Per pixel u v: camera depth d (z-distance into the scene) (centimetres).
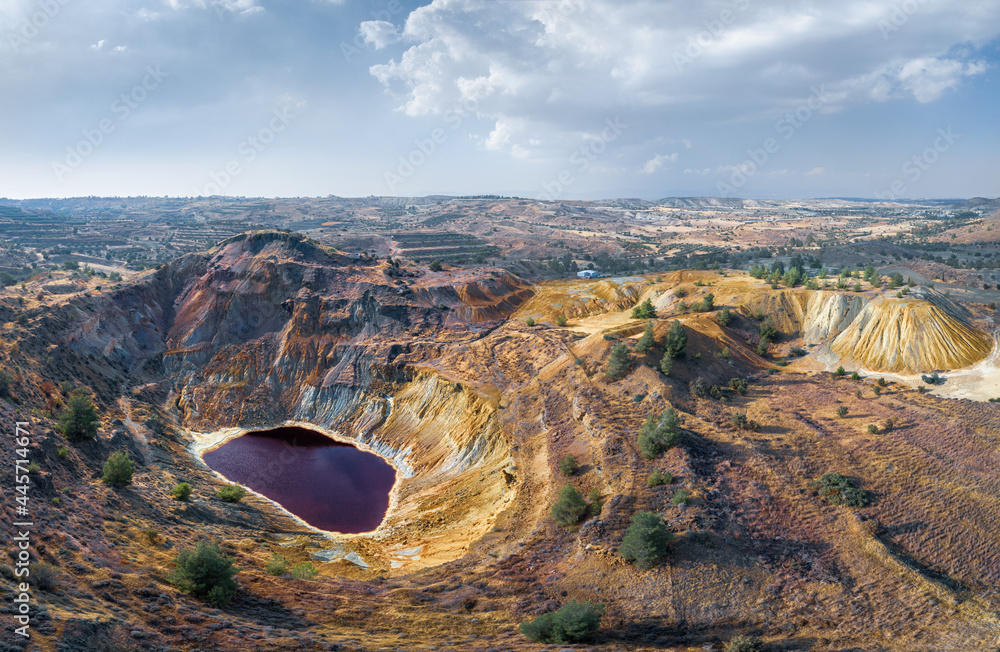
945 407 6738
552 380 8106
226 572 3919
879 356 8356
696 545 4616
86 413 6475
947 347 8006
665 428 5909
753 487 5403
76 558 3800
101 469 6097
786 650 3622
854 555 4619
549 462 6391
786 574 4412
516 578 4616
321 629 3684
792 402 7288
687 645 3719
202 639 3200
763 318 10006
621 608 4122
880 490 5353
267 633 3428
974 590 4244
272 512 6894
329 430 9738
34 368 8000
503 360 9362
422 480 7681
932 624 3878
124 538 4538
